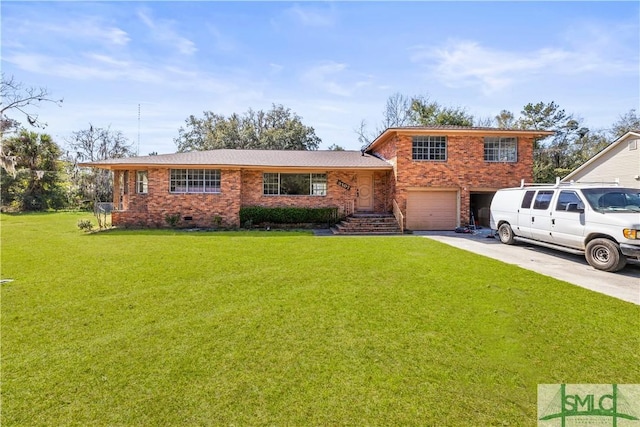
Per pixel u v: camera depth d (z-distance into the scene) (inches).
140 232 593.6
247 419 106.6
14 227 666.8
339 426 103.3
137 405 113.3
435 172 660.1
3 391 120.8
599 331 171.6
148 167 677.9
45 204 1188.5
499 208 465.1
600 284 260.7
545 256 372.5
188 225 687.7
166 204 684.1
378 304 213.2
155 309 205.2
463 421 105.8
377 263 332.5
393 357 145.8
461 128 649.6
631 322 183.0
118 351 151.3
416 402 115.1
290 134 1416.1
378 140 753.6
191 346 156.2
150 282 264.5
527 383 126.6
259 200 721.6
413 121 1446.9
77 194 1280.8
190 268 311.1
